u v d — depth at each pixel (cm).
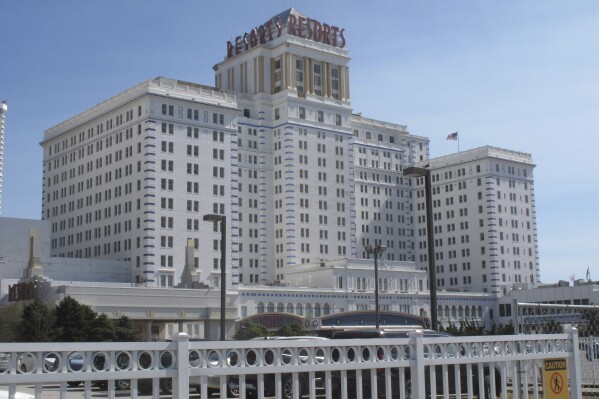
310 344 1841
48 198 16875
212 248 14350
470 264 19612
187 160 14300
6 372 1443
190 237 14088
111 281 13625
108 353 1573
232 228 14700
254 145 17600
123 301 11356
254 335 11294
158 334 12756
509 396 3053
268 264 17225
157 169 13888
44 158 17162
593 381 3478
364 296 15612
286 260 17000
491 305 18462
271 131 17825
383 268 16212
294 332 11319
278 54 18038
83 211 15550
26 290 11531
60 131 16538
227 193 14750
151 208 13688
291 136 17362
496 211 19438
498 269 19062
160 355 1633
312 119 17812
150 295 11631
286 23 18288
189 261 13375
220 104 14838
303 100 17688
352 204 18200
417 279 16738
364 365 1927
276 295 14425
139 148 14062
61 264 13188
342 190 18075
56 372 1498
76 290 10962
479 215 19562
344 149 18275
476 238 19550
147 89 13938
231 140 15000
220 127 14850
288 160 17262
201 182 14412
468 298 17875
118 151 14675
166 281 13675
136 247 13800
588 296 13625
